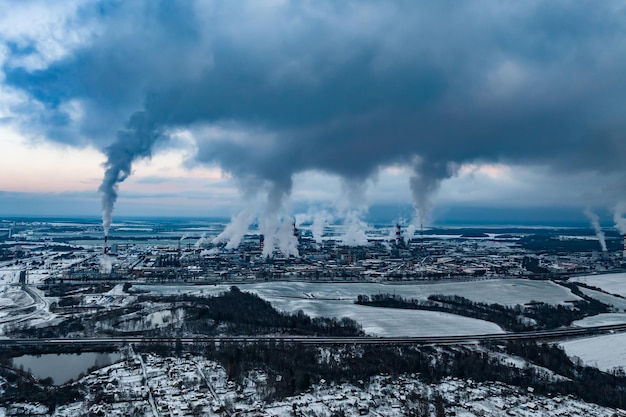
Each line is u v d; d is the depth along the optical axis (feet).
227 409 557.33
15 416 538.06
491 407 590.14
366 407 577.43
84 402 575.79
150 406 563.48
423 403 594.24
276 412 558.15
